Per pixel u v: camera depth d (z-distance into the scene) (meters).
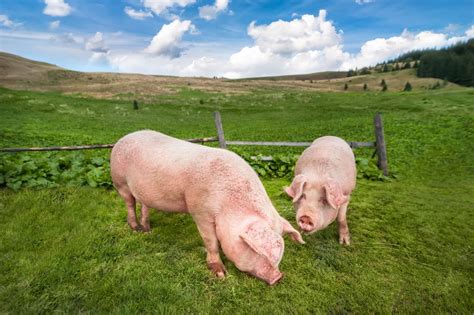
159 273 4.27
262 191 4.12
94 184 7.22
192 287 4.07
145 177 4.48
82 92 76.56
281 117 45.88
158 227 5.53
